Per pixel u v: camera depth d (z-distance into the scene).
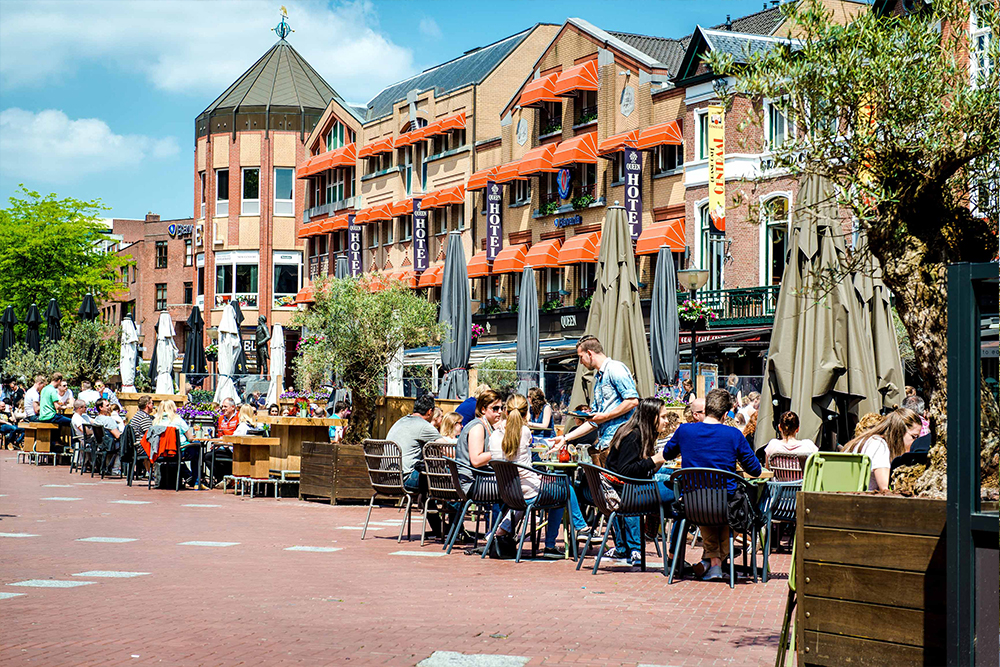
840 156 6.73
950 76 6.68
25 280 61.16
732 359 34.47
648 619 7.84
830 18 6.98
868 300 13.33
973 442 5.14
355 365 22.02
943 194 6.60
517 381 28.14
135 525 14.23
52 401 27.25
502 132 48.25
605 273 18.31
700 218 37.09
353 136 60.59
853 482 7.24
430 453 12.66
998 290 5.20
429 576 10.04
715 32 36.94
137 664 6.20
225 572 10.05
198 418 22.03
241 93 68.38
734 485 9.62
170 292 76.25
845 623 5.72
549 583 9.66
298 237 65.62
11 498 17.84
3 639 6.81
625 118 40.81
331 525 14.74
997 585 5.16
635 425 10.53
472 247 50.06
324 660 6.35
